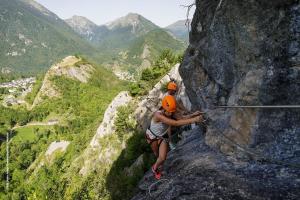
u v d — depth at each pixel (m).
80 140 99.56
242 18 8.53
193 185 7.83
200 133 11.69
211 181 7.69
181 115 7.39
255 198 6.69
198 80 11.89
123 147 52.12
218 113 9.79
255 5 8.11
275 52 7.80
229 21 9.11
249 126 8.24
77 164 68.25
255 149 8.02
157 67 58.75
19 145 165.38
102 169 54.50
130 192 23.88
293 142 7.48
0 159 152.00
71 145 102.88
